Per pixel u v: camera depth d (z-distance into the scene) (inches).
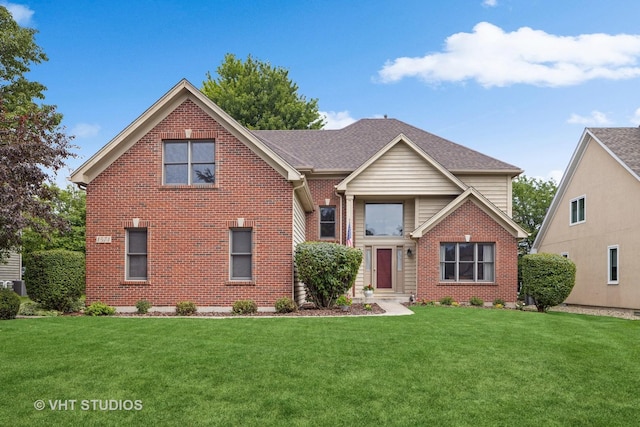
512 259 799.7
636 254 784.9
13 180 528.4
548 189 1513.3
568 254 1027.3
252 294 627.2
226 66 1692.9
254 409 246.1
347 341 398.9
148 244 634.2
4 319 531.2
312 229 874.1
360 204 890.7
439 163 833.5
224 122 642.2
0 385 280.4
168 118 645.3
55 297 613.6
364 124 1048.8
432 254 805.2
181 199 637.3
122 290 631.2
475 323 515.2
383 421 232.1
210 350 362.9
